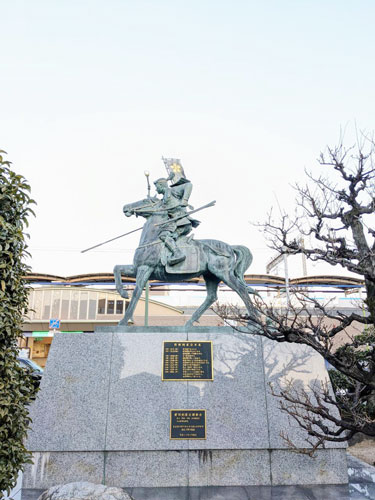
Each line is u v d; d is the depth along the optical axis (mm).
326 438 6395
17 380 5367
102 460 7613
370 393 6859
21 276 5531
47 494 5301
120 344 8398
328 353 6414
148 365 8266
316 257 6629
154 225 9633
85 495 5160
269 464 7707
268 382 8219
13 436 5203
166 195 9930
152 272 9539
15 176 5496
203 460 7691
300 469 7672
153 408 7965
